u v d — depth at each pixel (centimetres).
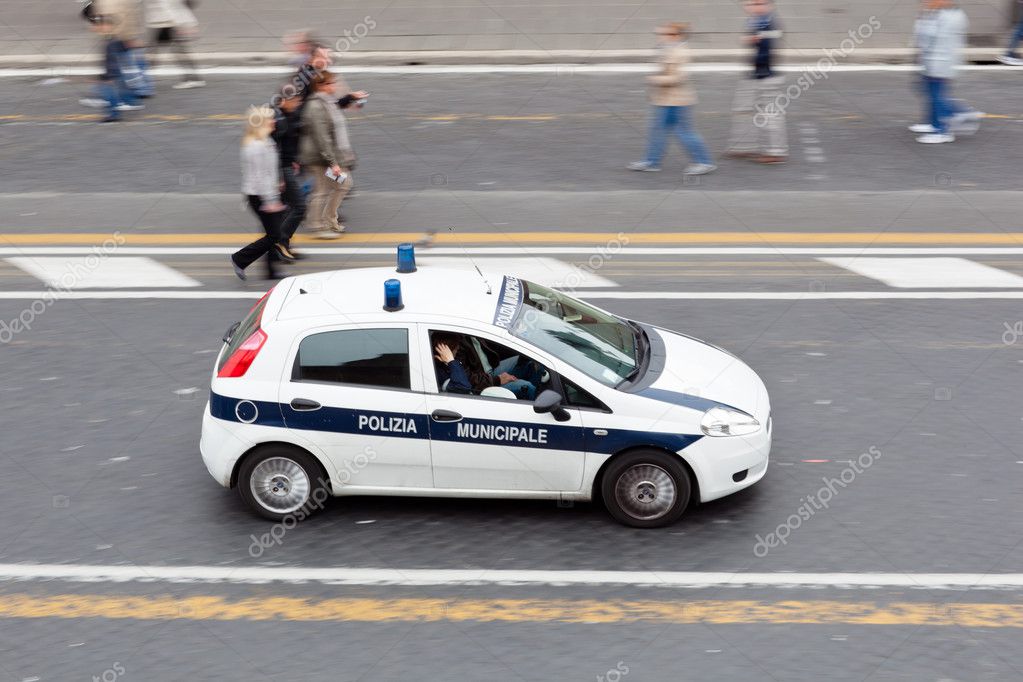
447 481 1195
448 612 1063
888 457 1336
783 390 1505
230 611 1069
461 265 1938
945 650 1008
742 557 1145
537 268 1925
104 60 2638
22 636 1037
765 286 1850
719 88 2850
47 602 1084
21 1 3634
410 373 1182
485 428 1172
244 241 2058
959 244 2003
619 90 2862
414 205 2188
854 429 1402
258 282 1884
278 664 995
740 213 2141
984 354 1602
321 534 1188
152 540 1183
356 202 2206
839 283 1858
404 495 1206
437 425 1173
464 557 1147
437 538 1180
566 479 1190
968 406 1454
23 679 979
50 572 1129
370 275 1301
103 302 1808
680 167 2367
